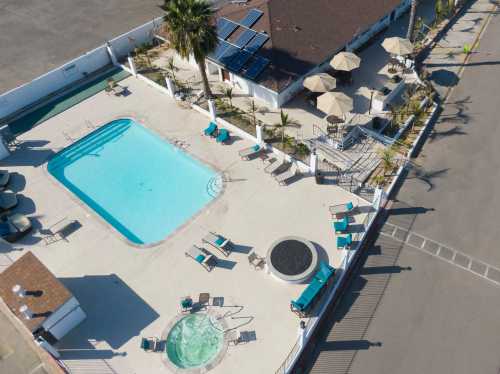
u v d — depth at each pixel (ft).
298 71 117.19
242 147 111.86
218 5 159.12
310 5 132.57
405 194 98.63
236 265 87.35
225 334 77.25
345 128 111.55
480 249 87.97
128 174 110.63
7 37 164.25
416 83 124.98
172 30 105.19
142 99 130.31
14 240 95.35
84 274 88.53
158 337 78.02
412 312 79.51
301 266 83.61
